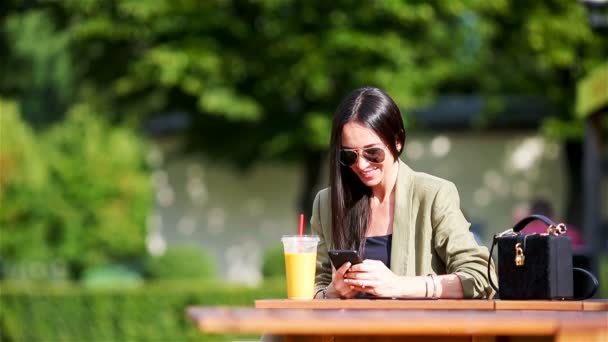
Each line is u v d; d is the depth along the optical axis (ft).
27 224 76.74
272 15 79.66
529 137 90.22
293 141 82.53
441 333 15.17
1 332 68.59
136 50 84.79
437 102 90.89
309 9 78.28
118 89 82.84
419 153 91.66
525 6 81.00
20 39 121.29
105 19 81.05
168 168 98.84
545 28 79.71
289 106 84.48
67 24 86.94
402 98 77.20
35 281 81.56
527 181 90.22
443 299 18.52
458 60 85.61
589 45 82.17
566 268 17.88
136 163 80.23
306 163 87.45
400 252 20.72
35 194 76.33
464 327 14.52
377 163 20.13
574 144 86.38
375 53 78.84
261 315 14.43
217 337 68.85
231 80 80.59
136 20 80.53
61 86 122.83
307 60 77.51
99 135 79.30
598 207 52.13
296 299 19.38
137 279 81.56
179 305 68.64
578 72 83.20
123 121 90.58
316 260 21.74
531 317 14.70
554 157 89.81
